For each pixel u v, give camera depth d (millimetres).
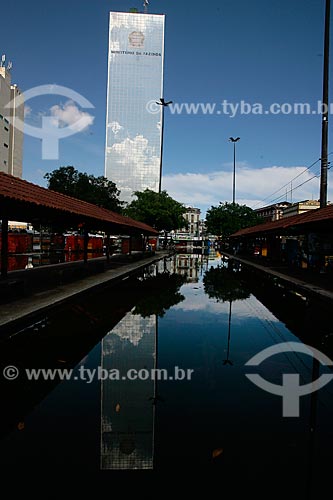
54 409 4336
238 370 5719
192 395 4777
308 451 3537
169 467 3275
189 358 6258
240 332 8102
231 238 49094
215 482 3070
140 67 90750
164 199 50938
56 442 3641
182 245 88500
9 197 9461
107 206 41219
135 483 3049
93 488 2992
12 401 4543
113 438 3678
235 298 13102
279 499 2887
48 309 10008
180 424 4023
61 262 27016
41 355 6340
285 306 11492
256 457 3439
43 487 2992
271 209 86625
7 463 3305
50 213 13969
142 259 35281
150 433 3820
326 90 20562
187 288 15812
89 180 41844
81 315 9750
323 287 14484
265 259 34500
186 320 9297
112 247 45594
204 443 3650
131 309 10688
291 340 7449
